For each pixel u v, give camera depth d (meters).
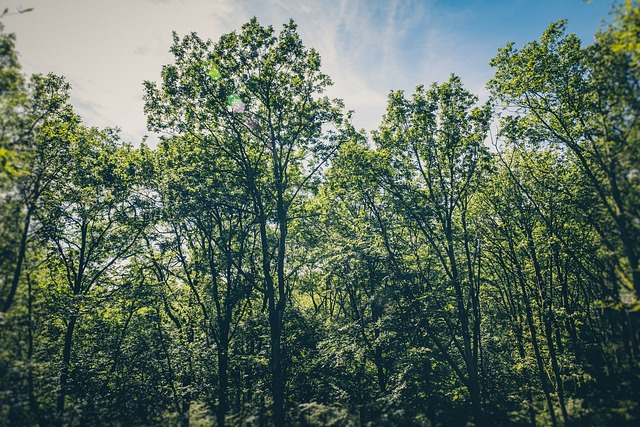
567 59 19.00
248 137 23.58
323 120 22.27
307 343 21.83
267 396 21.78
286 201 23.45
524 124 21.23
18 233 15.26
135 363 22.61
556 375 20.44
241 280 23.44
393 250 23.38
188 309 25.17
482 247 24.34
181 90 21.11
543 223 23.12
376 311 22.41
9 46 13.21
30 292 16.45
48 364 18.42
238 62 21.02
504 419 18.92
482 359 23.12
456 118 21.50
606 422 16.05
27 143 16.16
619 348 18.72
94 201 23.17
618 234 15.99
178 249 26.02
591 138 18.12
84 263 24.19
